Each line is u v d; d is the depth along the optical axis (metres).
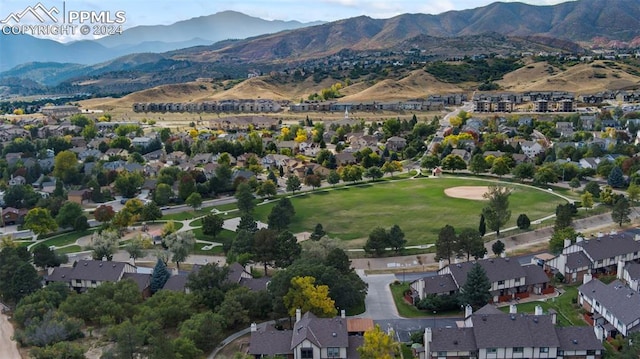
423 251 164.12
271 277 135.75
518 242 169.75
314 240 161.00
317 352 101.25
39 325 115.00
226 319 115.12
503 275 128.88
